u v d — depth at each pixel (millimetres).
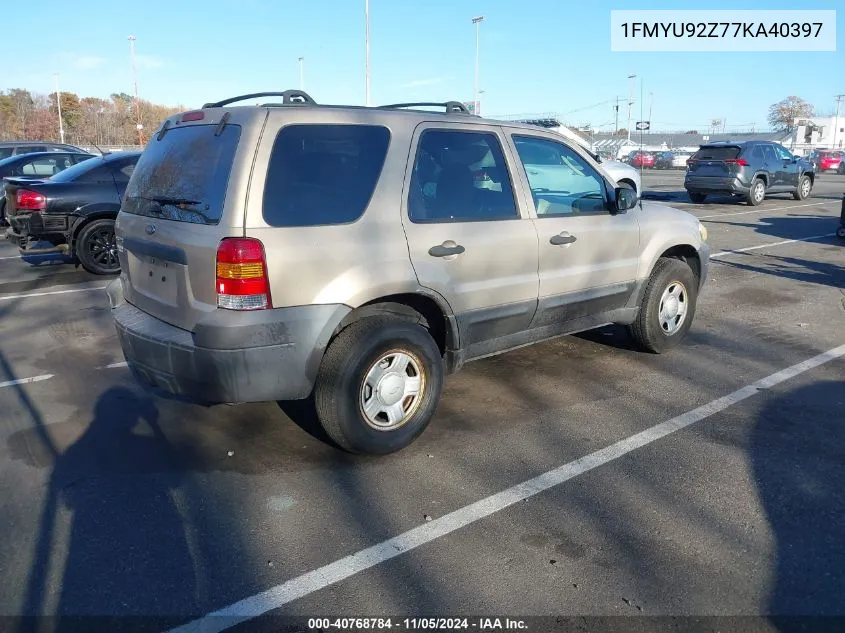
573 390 5219
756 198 19031
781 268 10086
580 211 5141
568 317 5145
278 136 3730
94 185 9648
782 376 5484
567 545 3273
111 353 6207
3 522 3486
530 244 4680
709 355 6027
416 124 4254
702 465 4031
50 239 9523
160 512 3578
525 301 4730
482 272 4434
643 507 3592
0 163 14203
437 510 3586
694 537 3324
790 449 4219
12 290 8852
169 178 4059
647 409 4852
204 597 2932
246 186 3598
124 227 4398
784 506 3590
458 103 4867
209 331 3584
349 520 3500
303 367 3758
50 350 6301
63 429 4582
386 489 3803
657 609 2838
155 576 3066
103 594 2949
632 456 4152
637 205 5711
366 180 3982
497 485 3832
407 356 4121
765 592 2938
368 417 4027
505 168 4676
